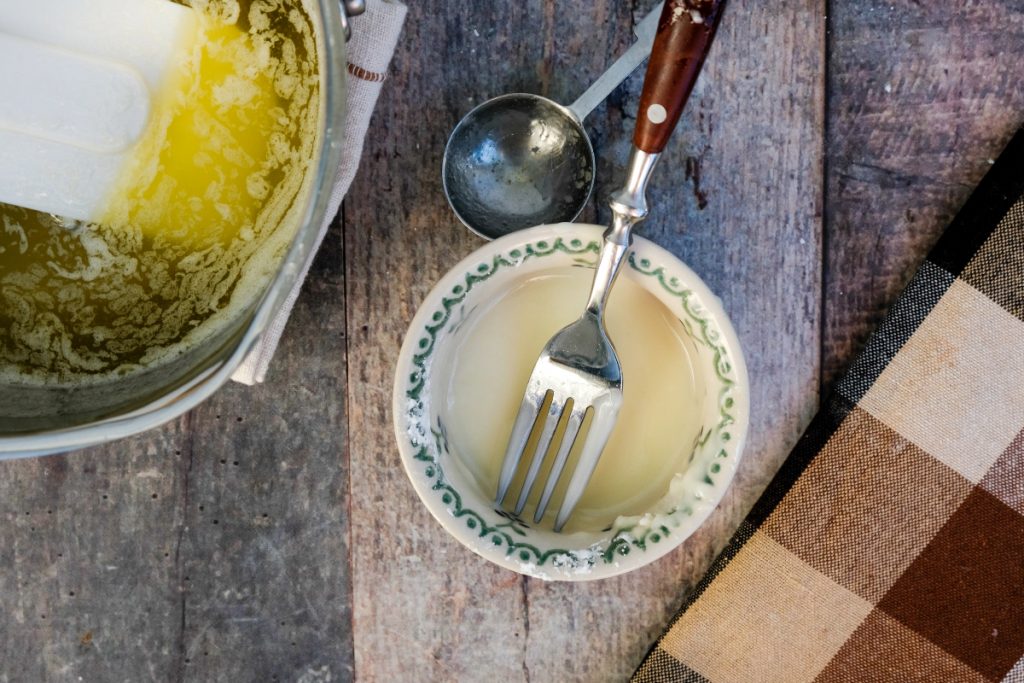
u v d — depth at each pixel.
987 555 0.49
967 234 0.48
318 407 0.50
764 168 0.49
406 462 0.46
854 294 0.49
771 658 0.49
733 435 0.46
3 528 0.50
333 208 0.47
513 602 0.50
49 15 0.44
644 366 0.48
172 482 0.50
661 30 0.43
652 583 0.50
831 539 0.49
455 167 0.48
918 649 0.49
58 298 0.45
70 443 0.42
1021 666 0.49
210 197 0.45
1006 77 0.48
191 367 0.44
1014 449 0.48
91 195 0.45
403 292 0.49
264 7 0.45
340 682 0.50
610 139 0.49
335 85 0.42
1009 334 0.48
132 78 0.44
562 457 0.47
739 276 0.49
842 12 0.48
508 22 0.48
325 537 0.50
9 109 0.44
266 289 0.44
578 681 0.50
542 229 0.46
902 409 0.49
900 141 0.48
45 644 0.50
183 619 0.50
